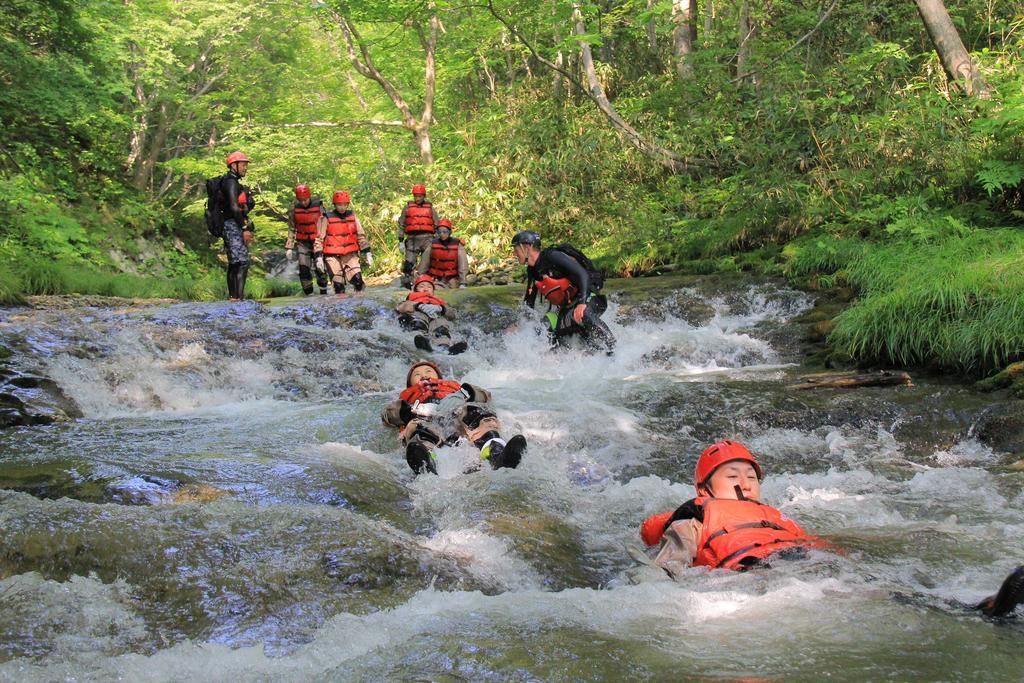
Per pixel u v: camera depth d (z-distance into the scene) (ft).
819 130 43.75
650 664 6.97
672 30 66.64
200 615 8.89
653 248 44.01
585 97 67.36
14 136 64.34
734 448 11.80
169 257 71.05
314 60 93.04
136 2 78.02
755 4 59.93
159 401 21.48
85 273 43.68
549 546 11.65
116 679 7.28
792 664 6.85
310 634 8.54
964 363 21.91
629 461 17.20
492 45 74.02
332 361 25.61
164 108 87.97
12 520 10.63
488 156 66.13
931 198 35.78
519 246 28.02
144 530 10.57
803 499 13.94
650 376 24.84
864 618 7.93
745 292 33.45
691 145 54.08
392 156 82.48
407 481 14.92
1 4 54.95
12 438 16.63
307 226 43.75
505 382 24.66
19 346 22.04
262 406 21.59
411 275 46.29
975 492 14.15
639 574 10.18
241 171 35.88
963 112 37.32
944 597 8.59
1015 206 33.91
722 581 9.38
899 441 18.60
